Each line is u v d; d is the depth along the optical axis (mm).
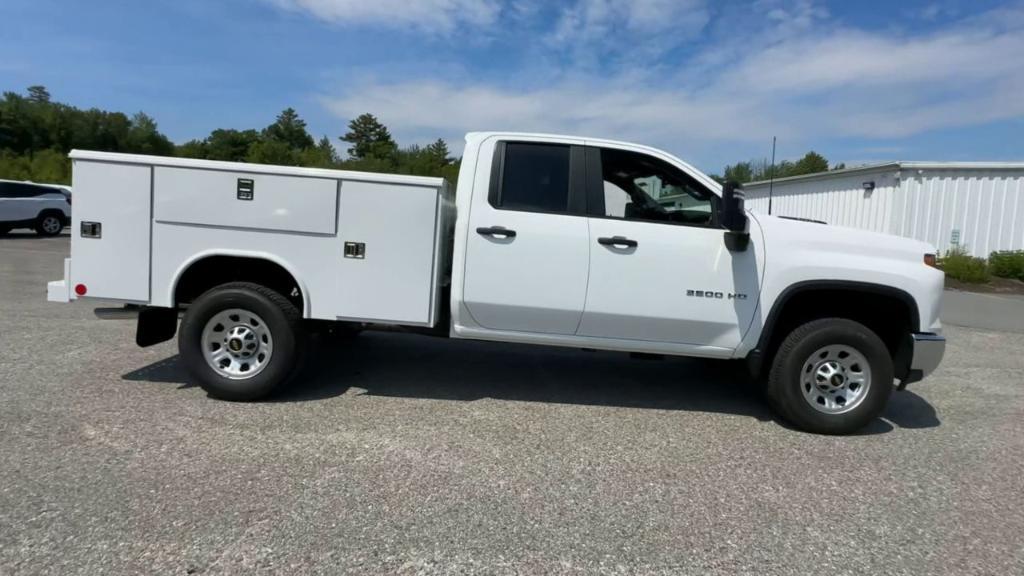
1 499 3133
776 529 3197
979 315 11102
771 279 4582
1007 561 2967
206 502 3197
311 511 3158
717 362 5844
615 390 5586
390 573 2674
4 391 4773
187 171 4504
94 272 4566
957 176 16484
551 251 4551
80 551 2721
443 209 4688
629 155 4684
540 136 4688
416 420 4562
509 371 6023
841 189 18859
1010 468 4082
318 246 4605
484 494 3439
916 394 5887
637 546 2982
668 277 4566
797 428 4730
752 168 22516
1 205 18859
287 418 4465
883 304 4797
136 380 5180
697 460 4055
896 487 3746
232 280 5004
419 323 4684
